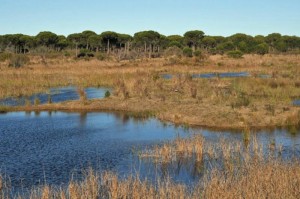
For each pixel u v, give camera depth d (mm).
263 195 12258
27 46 121562
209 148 19672
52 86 49562
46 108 34500
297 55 106875
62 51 118625
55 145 22531
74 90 45875
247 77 46750
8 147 22094
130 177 15312
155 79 44312
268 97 34156
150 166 18297
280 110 28984
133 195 13359
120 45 122312
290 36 146125
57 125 28078
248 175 14445
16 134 25344
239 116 27797
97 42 119188
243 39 140625
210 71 63969
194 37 131125
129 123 28484
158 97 36125
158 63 75625
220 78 47438
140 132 25625
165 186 14672
